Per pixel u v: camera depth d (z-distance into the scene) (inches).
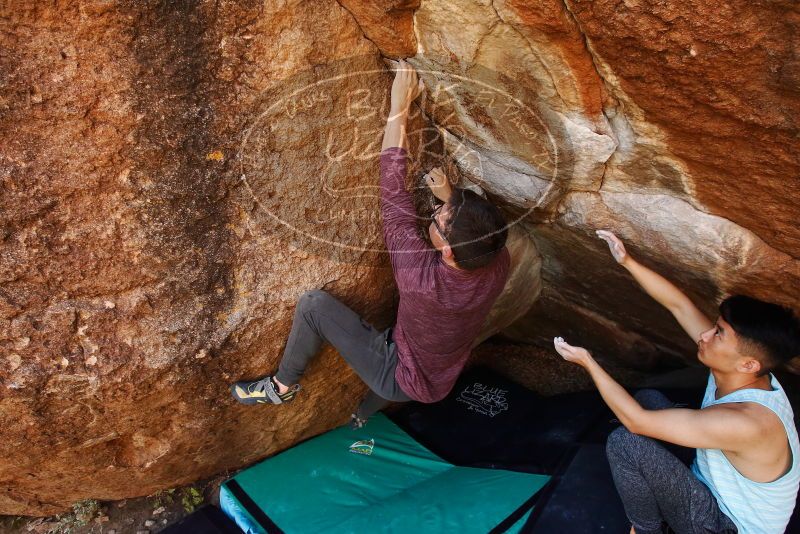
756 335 66.4
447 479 106.0
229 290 79.3
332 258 84.1
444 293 73.4
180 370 80.2
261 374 89.0
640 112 62.8
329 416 112.3
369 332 84.5
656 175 71.7
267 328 83.1
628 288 105.1
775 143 57.2
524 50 62.1
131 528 105.3
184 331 78.3
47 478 89.8
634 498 76.5
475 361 146.6
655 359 128.5
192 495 109.9
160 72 65.5
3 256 66.1
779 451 67.3
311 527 97.0
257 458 112.9
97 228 69.4
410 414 125.0
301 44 69.7
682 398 113.5
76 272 70.1
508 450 115.3
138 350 76.3
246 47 67.6
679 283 89.8
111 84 64.1
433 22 66.0
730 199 68.6
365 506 102.0
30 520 105.0
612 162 73.2
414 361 82.3
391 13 66.7
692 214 74.5
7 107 61.5
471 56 66.9
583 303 122.6
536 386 140.9
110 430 83.7
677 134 63.0
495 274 75.1
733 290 83.7
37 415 75.3
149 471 96.7
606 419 117.5
